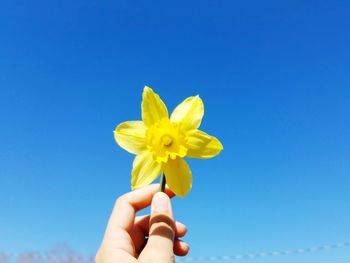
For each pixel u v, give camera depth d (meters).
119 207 0.22
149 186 0.23
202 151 0.20
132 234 0.23
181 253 0.22
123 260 0.19
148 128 0.20
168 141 0.20
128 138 0.20
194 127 0.20
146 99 0.20
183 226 0.23
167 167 0.20
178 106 0.21
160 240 0.19
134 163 0.20
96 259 0.21
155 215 0.19
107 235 0.21
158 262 0.18
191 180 0.20
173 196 0.23
